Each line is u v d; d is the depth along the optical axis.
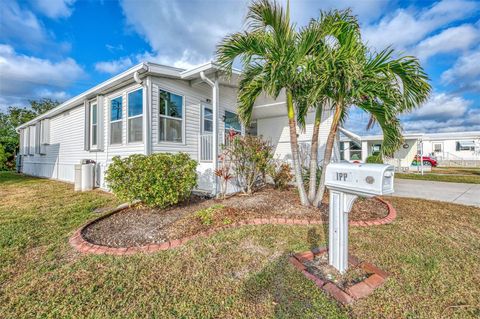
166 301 1.90
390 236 3.12
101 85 6.59
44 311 1.82
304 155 8.04
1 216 4.31
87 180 7.28
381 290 1.96
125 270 2.37
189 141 6.77
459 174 12.98
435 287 2.01
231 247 2.83
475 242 2.95
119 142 6.71
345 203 2.18
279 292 1.97
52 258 2.67
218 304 1.85
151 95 5.73
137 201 4.84
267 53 3.93
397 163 16.42
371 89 3.67
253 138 6.09
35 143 12.85
